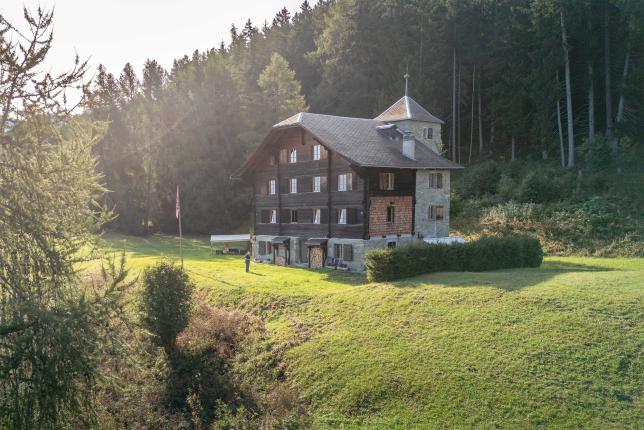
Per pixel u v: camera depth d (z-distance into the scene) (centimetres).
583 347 1767
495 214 4647
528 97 5694
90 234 1201
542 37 5531
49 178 1124
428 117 4616
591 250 3753
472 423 1523
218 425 1561
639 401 1494
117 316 1142
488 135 6906
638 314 1925
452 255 2967
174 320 2317
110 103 7531
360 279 3341
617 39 5397
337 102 7519
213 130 7375
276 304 2698
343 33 7294
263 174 4719
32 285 1093
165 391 2062
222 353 2339
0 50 1023
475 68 6606
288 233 4409
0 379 980
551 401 1547
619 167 4938
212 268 3916
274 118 6881
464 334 1980
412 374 1797
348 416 1695
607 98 5312
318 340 2186
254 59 9581
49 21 1066
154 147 7438
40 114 1086
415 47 6569
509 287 2372
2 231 1077
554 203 4606
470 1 6562
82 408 1129
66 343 1005
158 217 7425
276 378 2050
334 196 3972
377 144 4041
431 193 4147
